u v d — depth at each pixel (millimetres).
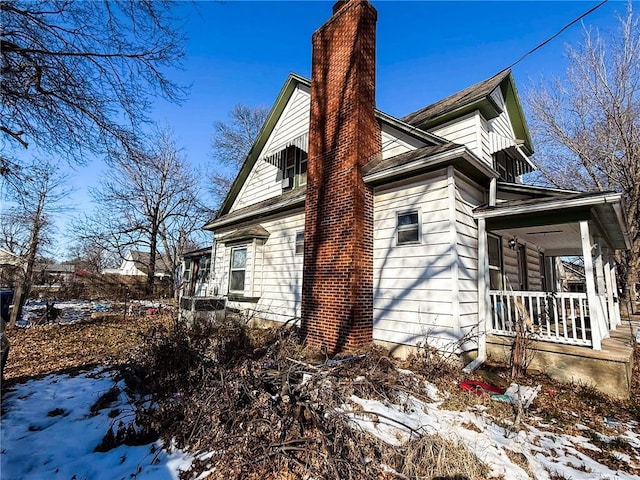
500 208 6598
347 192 7555
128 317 13523
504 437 3617
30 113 6102
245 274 11516
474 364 6078
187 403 3629
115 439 3404
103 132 6672
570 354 5551
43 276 28797
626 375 5137
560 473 3033
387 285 7262
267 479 2730
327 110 8617
